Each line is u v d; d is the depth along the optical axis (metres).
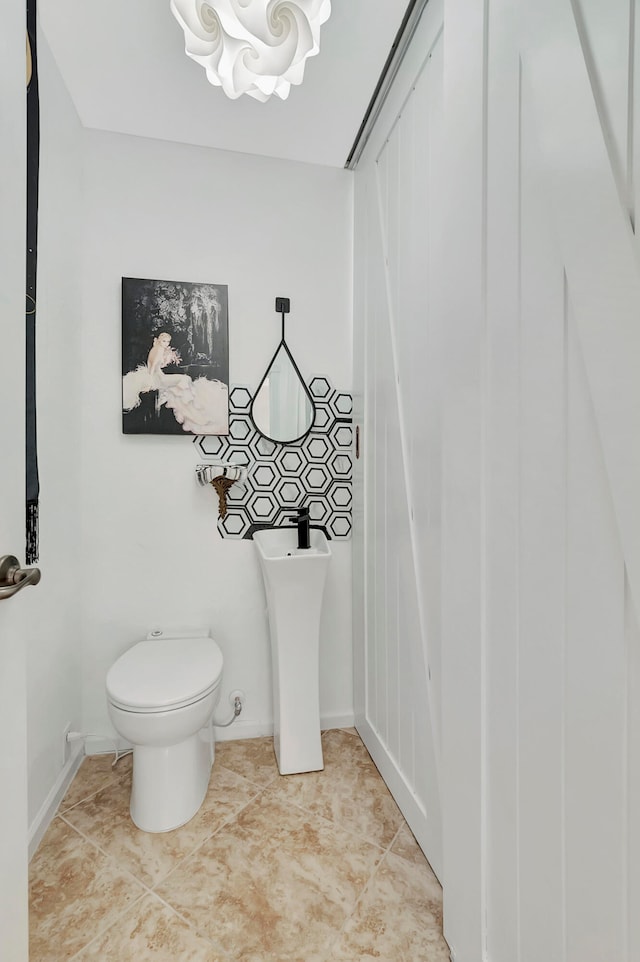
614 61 0.58
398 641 1.52
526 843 0.79
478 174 0.89
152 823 1.42
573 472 0.67
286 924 1.13
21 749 0.79
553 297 0.70
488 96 0.86
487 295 0.88
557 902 0.71
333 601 2.06
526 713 0.78
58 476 1.57
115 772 1.72
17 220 0.78
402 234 1.45
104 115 1.73
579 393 0.66
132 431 1.83
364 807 1.53
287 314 2.00
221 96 1.63
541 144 0.71
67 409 1.65
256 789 1.62
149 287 1.84
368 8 1.25
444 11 1.01
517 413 0.80
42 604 1.45
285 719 1.73
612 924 0.61
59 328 1.57
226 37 1.12
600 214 0.61
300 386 2.01
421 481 1.31
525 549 0.78
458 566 1.00
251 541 1.97
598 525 0.63
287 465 2.01
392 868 1.29
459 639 0.99
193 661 1.59
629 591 0.58
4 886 0.73
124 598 1.86
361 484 1.91
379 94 1.57
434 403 1.21
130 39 1.41
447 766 1.05
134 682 1.44
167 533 1.90
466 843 0.96
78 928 1.12
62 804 1.55
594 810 0.64
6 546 0.76
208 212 1.91
